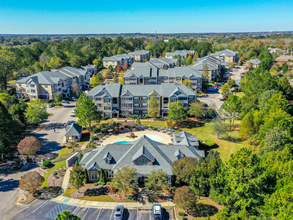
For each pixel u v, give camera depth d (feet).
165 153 174.29
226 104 250.16
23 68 460.55
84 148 218.59
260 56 598.75
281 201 104.58
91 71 533.96
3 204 144.77
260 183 125.80
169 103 293.64
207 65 474.49
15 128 229.66
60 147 225.76
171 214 134.31
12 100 323.37
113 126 266.36
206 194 148.05
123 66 615.57
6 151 216.33
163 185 143.23
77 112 261.85
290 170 124.47
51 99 371.15
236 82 440.86
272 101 238.27
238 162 123.54
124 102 296.51
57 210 138.21
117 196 150.51
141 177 162.20
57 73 416.87
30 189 149.18
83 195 151.94
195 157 171.73
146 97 296.92
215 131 232.73
